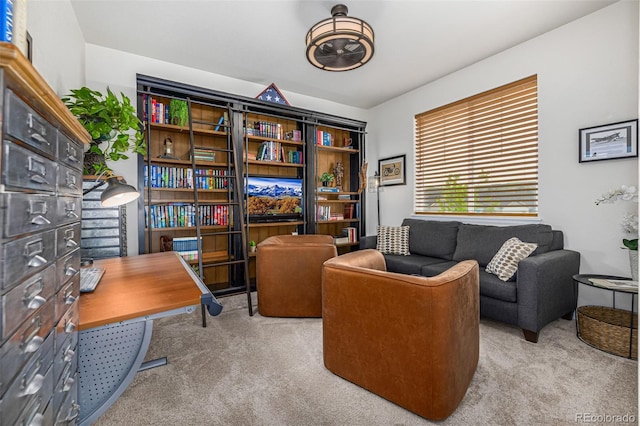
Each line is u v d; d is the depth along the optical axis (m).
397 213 4.46
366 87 4.08
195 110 3.56
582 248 2.65
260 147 3.87
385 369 1.56
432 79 3.84
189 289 1.24
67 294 0.95
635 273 2.19
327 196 4.66
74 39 2.47
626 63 2.40
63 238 0.92
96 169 2.19
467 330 1.56
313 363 1.95
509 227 2.95
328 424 1.42
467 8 2.45
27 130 0.68
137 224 3.07
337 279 1.76
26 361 0.68
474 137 3.53
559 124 2.78
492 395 1.61
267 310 2.77
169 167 3.27
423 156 4.13
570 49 2.69
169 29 2.70
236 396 1.62
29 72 0.61
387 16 2.53
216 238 3.73
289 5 2.38
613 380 1.74
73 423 1.07
